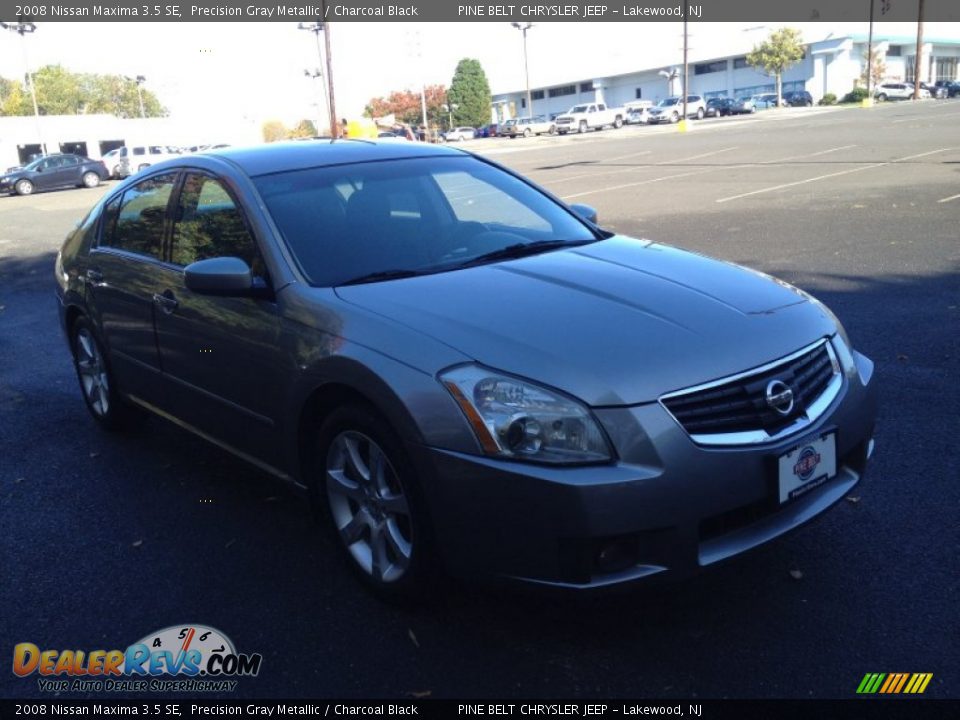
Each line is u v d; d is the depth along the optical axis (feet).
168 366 14.15
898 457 14.23
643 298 10.60
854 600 10.48
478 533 9.22
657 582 9.02
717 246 34.71
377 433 10.03
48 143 191.11
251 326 11.86
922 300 24.02
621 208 49.80
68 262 17.69
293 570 11.93
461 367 9.38
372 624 10.55
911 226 35.81
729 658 9.56
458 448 9.20
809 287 26.53
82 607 11.32
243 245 12.49
